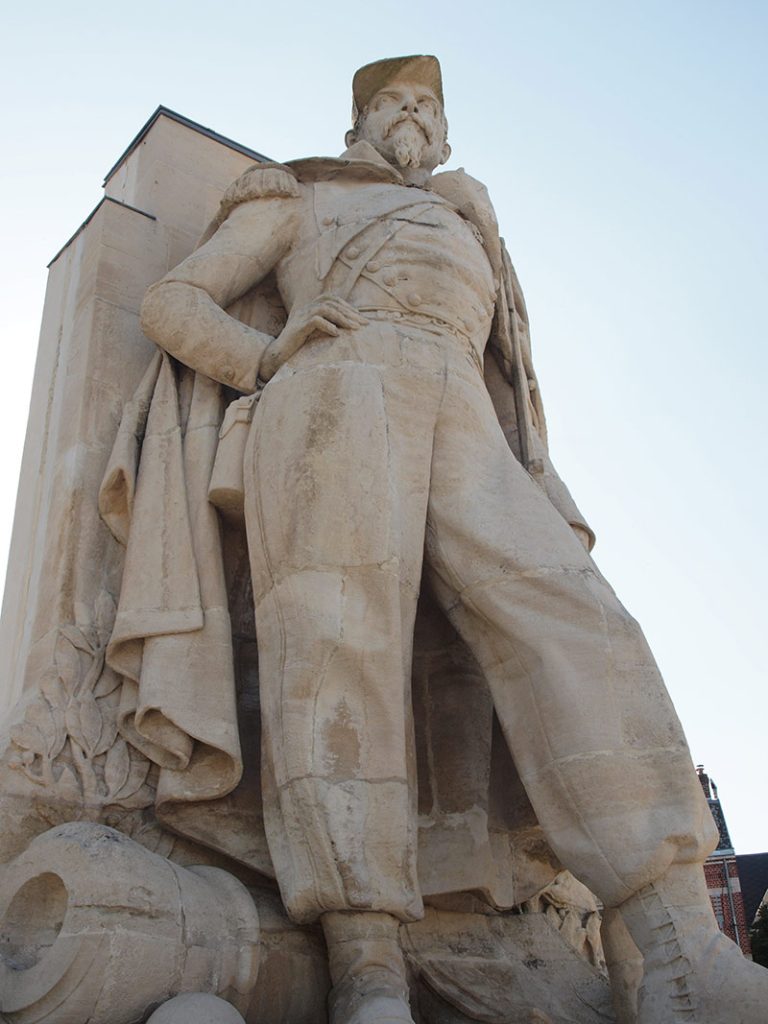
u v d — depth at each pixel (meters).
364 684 3.54
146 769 3.74
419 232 4.41
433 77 5.18
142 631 3.76
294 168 4.72
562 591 3.61
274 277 4.67
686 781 3.31
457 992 3.77
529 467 4.70
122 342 4.64
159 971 3.03
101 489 4.17
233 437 4.03
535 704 3.53
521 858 4.14
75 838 3.16
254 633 4.17
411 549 3.81
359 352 4.05
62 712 3.73
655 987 3.13
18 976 3.00
